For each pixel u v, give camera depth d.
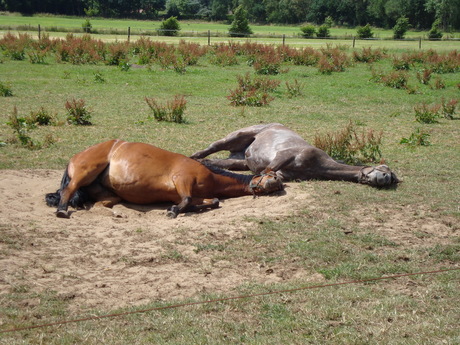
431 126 14.10
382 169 7.92
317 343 3.96
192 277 5.04
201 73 24.48
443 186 8.23
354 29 91.94
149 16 106.94
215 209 6.96
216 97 18.09
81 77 21.44
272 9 108.56
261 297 4.64
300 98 18.58
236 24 54.22
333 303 4.55
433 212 7.02
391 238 6.12
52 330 4.05
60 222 6.28
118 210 6.81
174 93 18.58
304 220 6.55
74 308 4.40
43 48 30.16
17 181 7.85
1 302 4.38
